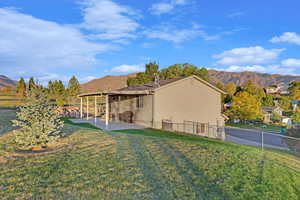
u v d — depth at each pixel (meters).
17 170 4.84
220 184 4.55
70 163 5.46
